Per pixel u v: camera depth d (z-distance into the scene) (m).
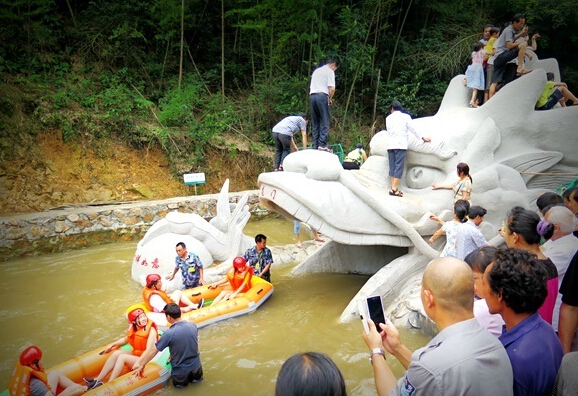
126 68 14.64
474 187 7.17
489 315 3.34
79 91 13.48
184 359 4.92
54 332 6.43
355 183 6.85
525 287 2.39
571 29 16.77
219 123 15.01
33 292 7.90
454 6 17.73
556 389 2.07
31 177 11.96
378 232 6.93
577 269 2.92
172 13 14.94
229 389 4.98
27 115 12.34
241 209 9.45
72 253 10.30
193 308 6.89
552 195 4.39
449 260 2.39
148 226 11.77
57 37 14.44
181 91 14.83
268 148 15.74
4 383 5.17
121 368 5.05
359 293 6.92
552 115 7.57
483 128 7.44
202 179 13.04
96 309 7.21
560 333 2.99
